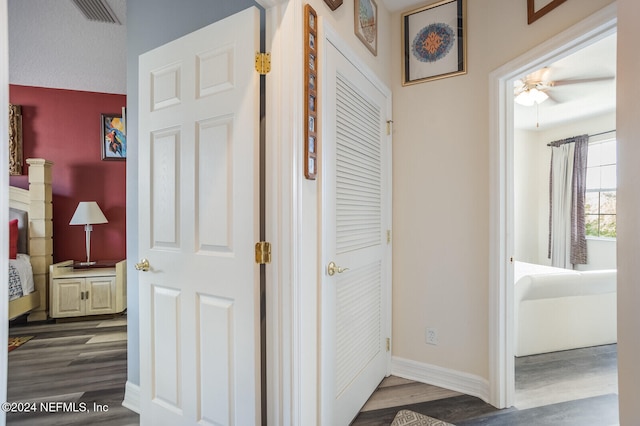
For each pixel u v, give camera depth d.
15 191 3.55
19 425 1.78
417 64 2.21
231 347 1.33
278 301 1.29
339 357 1.62
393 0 2.15
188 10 1.69
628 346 0.73
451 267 2.10
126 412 1.89
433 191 2.16
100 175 3.98
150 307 1.61
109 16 2.49
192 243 1.45
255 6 1.40
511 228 1.89
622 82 0.75
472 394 2.01
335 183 1.56
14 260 3.23
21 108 3.73
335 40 1.54
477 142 2.01
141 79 1.65
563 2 1.47
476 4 2.00
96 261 3.92
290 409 1.27
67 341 2.95
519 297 2.62
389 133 2.24
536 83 3.29
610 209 4.64
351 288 1.76
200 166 1.42
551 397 2.00
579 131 4.96
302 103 1.29
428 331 2.17
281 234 1.28
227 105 1.34
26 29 2.68
